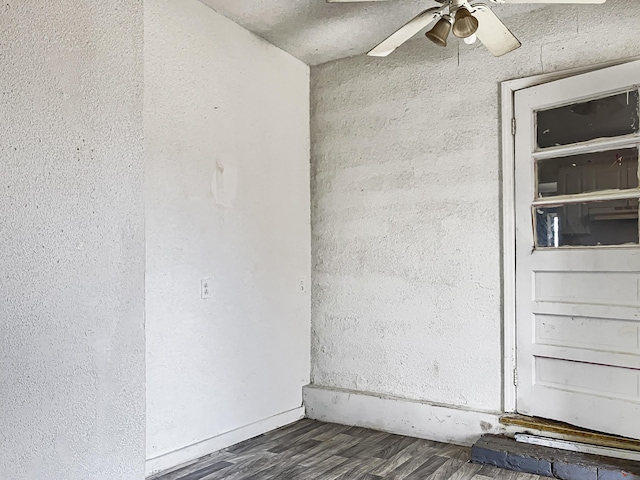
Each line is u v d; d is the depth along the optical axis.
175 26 2.98
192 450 3.03
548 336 3.08
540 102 3.13
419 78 3.60
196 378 3.08
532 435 3.06
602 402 2.85
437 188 3.50
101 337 0.99
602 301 2.88
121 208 1.04
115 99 1.03
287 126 3.85
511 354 3.21
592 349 2.90
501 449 2.96
